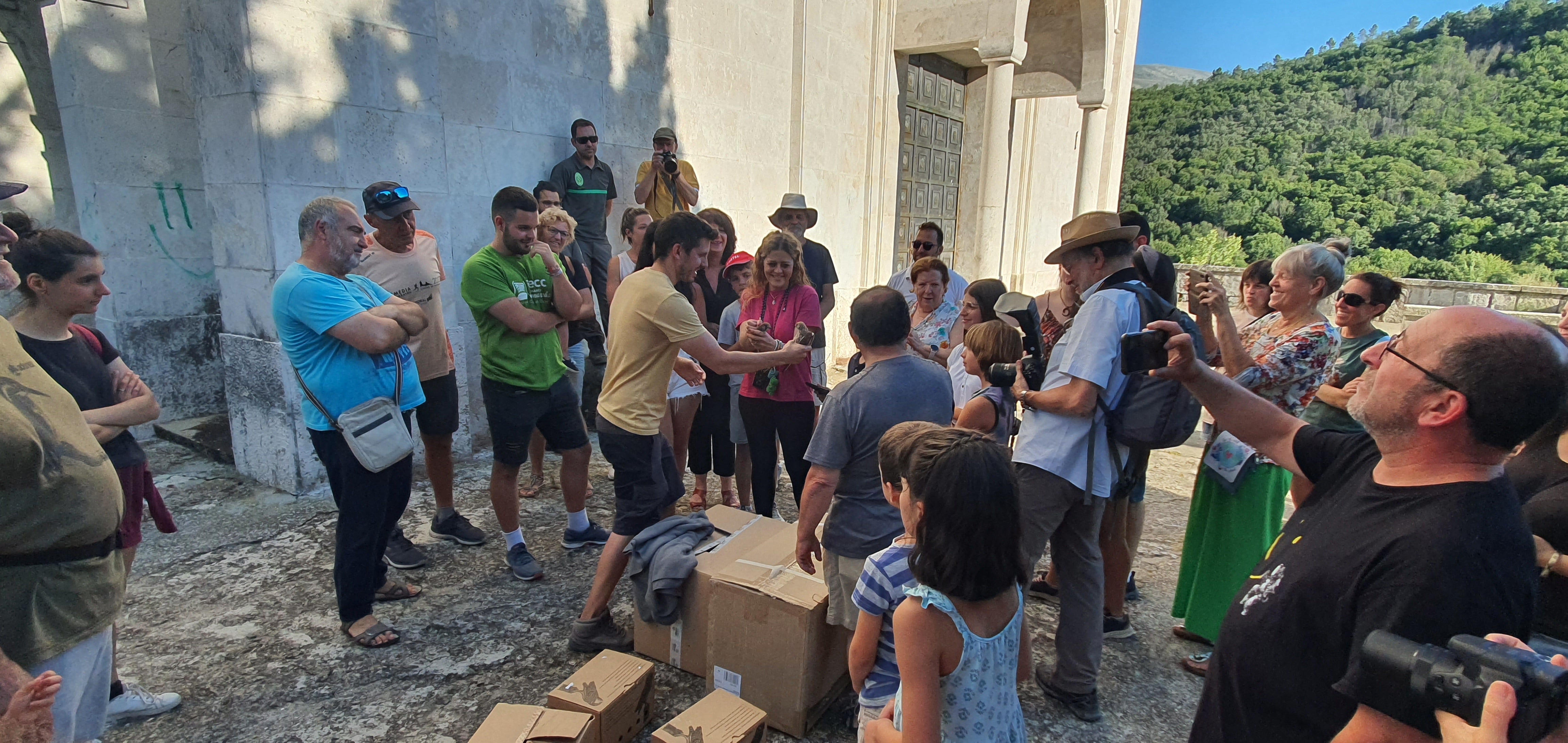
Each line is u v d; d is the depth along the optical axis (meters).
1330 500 1.33
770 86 7.37
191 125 5.24
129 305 5.10
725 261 4.43
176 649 2.81
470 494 4.43
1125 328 2.36
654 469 2.81
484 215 5.14
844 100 8.37
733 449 4.38
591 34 5.68
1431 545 1.06
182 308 5.36
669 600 2.62
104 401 2.32
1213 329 3.32
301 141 3.92
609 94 5.88
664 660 2.77
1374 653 1.02
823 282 5.03
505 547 3.76
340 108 4.07
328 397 2.74
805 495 2.29
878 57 8.70
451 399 3.71
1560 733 0.87
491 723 2.06
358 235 2.77
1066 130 13.25
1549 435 1.69
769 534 2.90
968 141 11.11
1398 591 1.07
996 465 1.42
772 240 3.70
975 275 9.18
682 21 6.37
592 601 2.83
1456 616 1.02
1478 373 1.06
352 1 4.05
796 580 2.48
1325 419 2.76
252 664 2.73
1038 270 13.19
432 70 4.49
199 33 3.87
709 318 4.36
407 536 3.83
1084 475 2.42
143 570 3.40
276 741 2.35
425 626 3.02
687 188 5.91
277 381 4.09
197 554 3.56
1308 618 1.21
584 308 3.58
